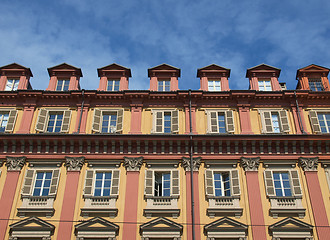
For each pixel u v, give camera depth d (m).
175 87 30.28
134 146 26.91
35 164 26.34
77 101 29.38
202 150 26.75
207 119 28.44
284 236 23.20
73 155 26.64
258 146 26.77
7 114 29.06
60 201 24.69
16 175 25.67
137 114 28.58
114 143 26.84
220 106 29.19
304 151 26.61
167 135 26.67
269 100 29.28
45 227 23.36
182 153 26.73
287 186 25.58
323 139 26.47
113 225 23.42
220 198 24.75
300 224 23.44
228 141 26.67
